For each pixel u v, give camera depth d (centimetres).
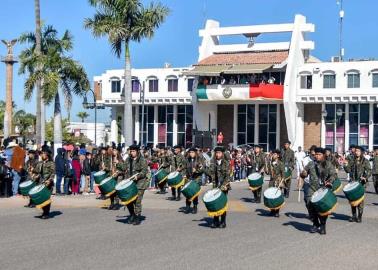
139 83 5834
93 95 4819
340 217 1781
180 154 2458
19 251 1189
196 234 1431
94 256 1136
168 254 1160
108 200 2239
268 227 1561
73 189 2519
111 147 2352
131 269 1016
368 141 5409
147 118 6241
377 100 5225
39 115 3450
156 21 3847
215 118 5969
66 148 2567
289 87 5431
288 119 5469
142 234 1428
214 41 6094
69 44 3741
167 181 2338
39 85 3403
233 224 1620
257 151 2453
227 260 1101
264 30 5722
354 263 1084
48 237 1376
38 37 3438
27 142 4131
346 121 5491
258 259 1113
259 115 5806
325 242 1317
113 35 3756
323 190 1435
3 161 2325
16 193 2362
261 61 5591
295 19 5616
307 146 5694
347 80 5366
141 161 1616
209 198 1520
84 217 1761
